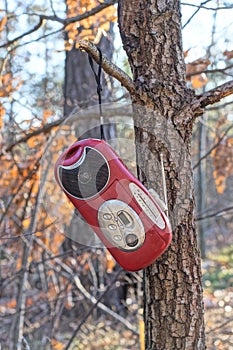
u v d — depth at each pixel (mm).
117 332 6668
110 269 5555
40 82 6375
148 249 2180
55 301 5273
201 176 10078
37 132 4699
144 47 2514
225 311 7402
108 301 7117
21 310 4664
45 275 6125
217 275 10461
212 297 8164
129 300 7027
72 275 5211
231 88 2473
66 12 4961
